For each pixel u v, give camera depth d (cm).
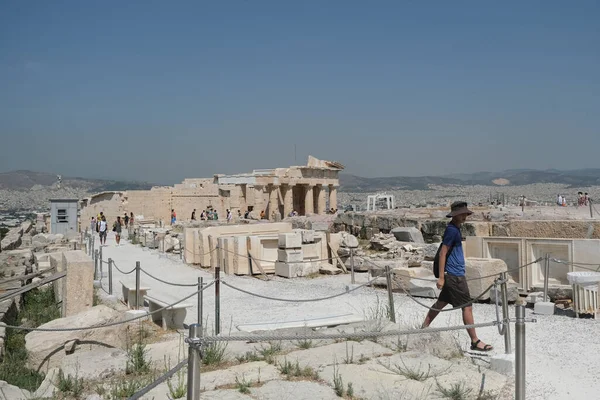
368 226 2819
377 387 725
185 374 779
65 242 2998
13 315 1350
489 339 1045
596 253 1427
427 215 2773
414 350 903
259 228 2503
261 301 1552
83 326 1049
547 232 1694
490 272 1406
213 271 2280
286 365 803
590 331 1091
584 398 743
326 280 1934
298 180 6575
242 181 6456
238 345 944
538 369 866
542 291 1480
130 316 1176
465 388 724
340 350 889
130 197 5722
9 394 761
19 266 1914
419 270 1625
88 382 807
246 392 713
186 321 1312
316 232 2253
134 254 2997
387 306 1280
